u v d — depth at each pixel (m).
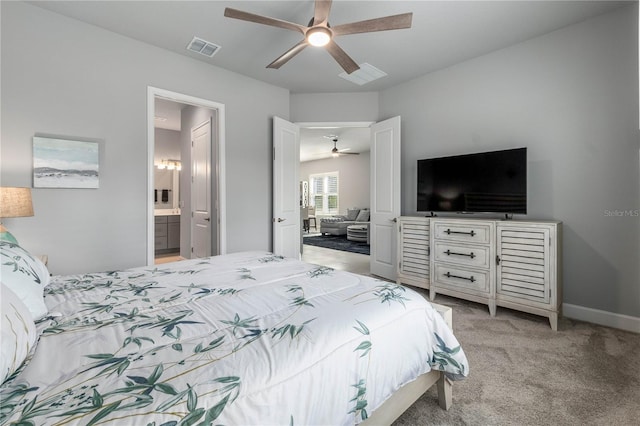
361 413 0.96
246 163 3.74
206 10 2.46
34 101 2.38
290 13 2.51
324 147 8.68
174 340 0.93
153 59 2.99
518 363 1.90
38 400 0.64
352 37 2.86
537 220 2.79
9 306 0.83
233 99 3.60
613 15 2.44
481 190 3.03
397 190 3.81
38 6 2.38
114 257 2.76
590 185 2.56
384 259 4.00
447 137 3.51
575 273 2.64
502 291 2.63
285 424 0.75
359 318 1.11
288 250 4.06
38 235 2.41
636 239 2.37
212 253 4.13
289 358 0.84
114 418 0.59
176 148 6.27
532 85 2.87
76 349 0.86
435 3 2.36
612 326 2.46
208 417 0.65
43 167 2.40
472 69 3.29
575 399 1.55
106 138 2.71
